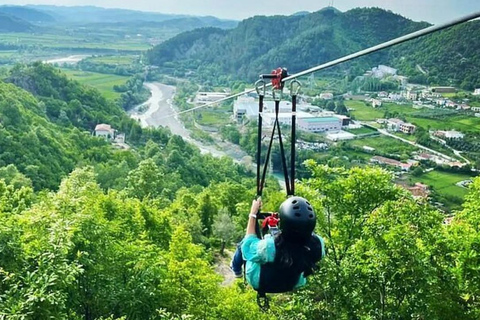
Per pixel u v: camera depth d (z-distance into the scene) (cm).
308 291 1588
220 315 1998
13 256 1403
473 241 1365
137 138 13550
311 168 1809
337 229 1770
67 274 1339
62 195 2241
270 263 513
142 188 6962
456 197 9306
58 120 12544
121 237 2419
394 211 1474
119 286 1880
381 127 16262
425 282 1262
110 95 19862
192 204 6212
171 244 2386
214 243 5350
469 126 15512
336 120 16038
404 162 12094
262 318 1884
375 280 1389
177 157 10800
